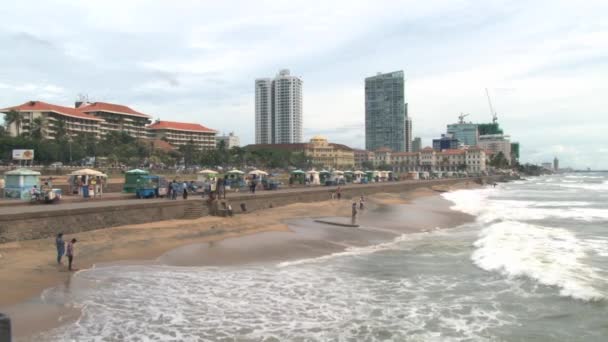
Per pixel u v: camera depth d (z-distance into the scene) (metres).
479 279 20.00
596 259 23.56
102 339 12.77
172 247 25.28
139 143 133.88
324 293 17.83
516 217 47.00
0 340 8.41
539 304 16.33
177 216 34.25
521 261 22.69
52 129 121.06
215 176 59.59
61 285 17.61
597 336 13.31
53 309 14.87
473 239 31.50
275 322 14.61
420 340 13.26
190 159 134.25
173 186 39.97
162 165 113.75
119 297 16.55
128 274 19.75
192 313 15.20
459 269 21.95
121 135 134.75
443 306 16.33
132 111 162.62
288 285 18.91
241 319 14.81
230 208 36.94
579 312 15.38
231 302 16.48
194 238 27.86
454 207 58.69
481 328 14.12
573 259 23.48
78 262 21.33
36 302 15.43
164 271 20.53
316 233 32.03
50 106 126.56
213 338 13.19
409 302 16.80
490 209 55.94
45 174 69.25
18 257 21.17
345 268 22.11
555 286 18.31
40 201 32.28
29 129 111.75
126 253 23.48
